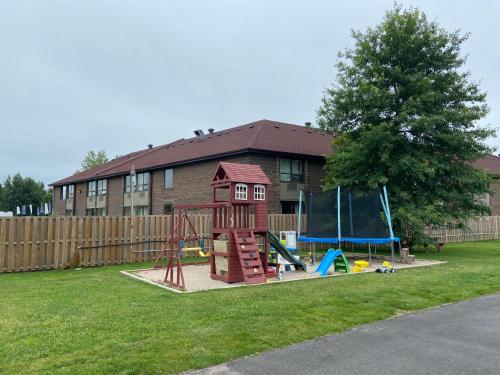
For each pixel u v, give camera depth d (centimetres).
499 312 672
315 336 532
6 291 834
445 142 1684
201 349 471
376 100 1672
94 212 3956
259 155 2250
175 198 2775
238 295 779
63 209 4616
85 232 1348
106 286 897
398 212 1575
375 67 1723
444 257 1543
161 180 2955
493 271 1109
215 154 2347
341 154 1741
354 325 586
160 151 3591
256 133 2473
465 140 1661
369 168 1772
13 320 588
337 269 1195
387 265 1253
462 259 1456
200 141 3097
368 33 1791
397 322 608
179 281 965
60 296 773
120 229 1425
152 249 1498
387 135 1605
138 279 1008
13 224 1210
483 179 1717
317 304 697
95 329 543
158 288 873
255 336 521
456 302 750
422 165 1573
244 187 1045
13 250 1206
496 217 2825
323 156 2372
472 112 1681
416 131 1695
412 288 855
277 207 2298
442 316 645
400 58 1748
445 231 2392
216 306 680
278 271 1069
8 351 460
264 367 427
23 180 7319
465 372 416
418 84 1634
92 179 3906
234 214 1027
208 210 2388
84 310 650
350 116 1809
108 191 3722
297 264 1183
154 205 3025
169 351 463
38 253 1250
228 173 1029
